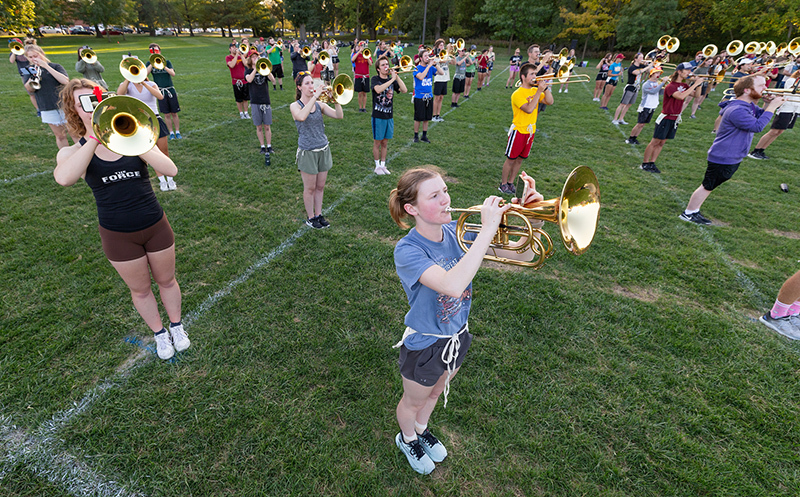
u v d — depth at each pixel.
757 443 2.33
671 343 3.04
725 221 5.21
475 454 2.22
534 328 3.15
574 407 2.51
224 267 3.77
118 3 46.47
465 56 11.20
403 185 1.51
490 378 2.68
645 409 2.51
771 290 3.76
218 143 7.40
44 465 2.08
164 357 2.71
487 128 9.45
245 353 2.81
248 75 6.31
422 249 1.58
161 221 2.45
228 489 2.01
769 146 8.88
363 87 10.35
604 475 2.13
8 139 6.96
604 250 4.32
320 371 2.71
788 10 24.47
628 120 11.01
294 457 2.16
